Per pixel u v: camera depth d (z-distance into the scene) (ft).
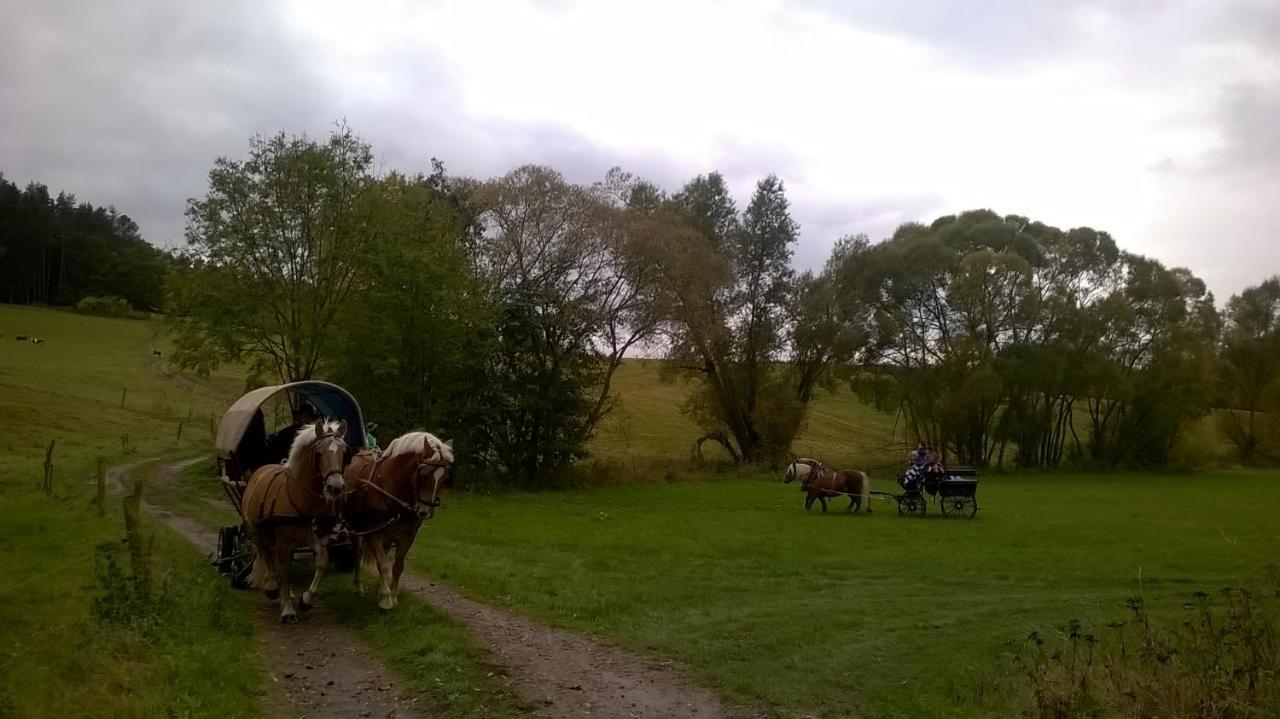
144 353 277.03
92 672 25.48
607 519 91.30
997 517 101.09
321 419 40.78
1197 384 204.95
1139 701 26.48
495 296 130.72
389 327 111.55
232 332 107.76
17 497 71.51
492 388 127.75
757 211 188.44
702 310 153.17
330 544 40.98
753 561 64.69
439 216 122.62
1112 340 208.03
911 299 207.10
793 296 193.67
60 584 37.65
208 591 39.86
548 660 33.65
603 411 152.35
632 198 170.81
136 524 36.88
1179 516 102.99
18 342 270.87
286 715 26.68
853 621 44.42
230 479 47.16
